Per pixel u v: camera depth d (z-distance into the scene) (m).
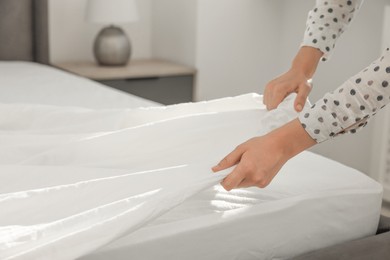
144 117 1.62
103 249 1.09
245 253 1.26
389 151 3.00
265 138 1.03
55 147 1.42
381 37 3.14
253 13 3.68
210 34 3.58
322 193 1.37
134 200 1.07
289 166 1.49
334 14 1.44
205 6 3.52
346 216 1.40
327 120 1.03
